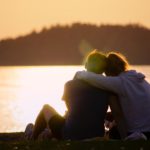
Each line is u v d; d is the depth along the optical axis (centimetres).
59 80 13562
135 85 1162
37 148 1102
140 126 1155
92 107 1139
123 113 1159
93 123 1141
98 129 1144
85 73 1141
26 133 1216
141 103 1158
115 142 1113
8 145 1155
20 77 17162
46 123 1178
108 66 1180
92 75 1138
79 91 1141
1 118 4294
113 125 1199
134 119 1158
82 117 1138
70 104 1145
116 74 1177
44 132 1169
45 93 7912
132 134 1140
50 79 14438
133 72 1172
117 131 1195
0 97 7331
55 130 1159
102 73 1180
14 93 8262
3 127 3566
